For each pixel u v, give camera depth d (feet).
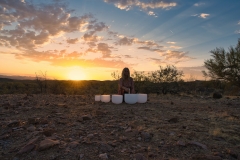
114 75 51.44
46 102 26.68
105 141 10.62
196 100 33.65
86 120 15.47
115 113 18.79
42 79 56.65
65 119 15.72
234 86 53.57
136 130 12.41
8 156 8.85
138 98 27.66
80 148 9.63
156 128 13.35
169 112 20.01
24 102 25.62
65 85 60.03
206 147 10.11
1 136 11.01
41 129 12.39
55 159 8.53
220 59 52.75
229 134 12.41
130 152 9.36
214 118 17.17
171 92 50.90
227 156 9.27
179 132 12.48
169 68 51.55
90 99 32.37
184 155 9.25
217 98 37.76
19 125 13.46
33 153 9.00
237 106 25.75
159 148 9.97
